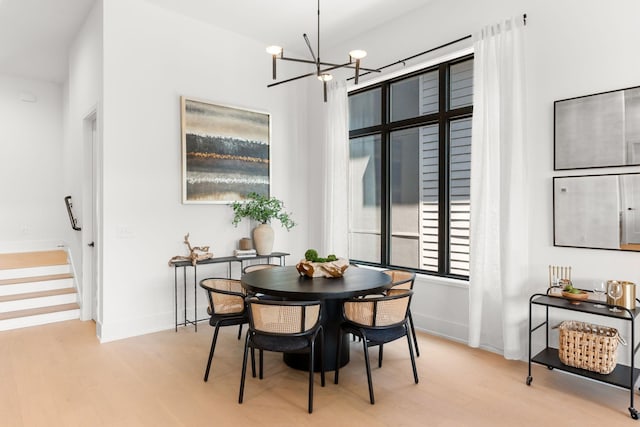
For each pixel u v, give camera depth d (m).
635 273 2.82
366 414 2.53
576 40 3.06
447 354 3.54
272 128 5.26
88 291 4.70
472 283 3.59
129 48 4.05
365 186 5.15
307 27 4.68
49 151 6.47
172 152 4.36
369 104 5.04
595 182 2.98
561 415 2.51
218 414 2.54
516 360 3.37
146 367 3.28
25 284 4.91
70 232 5.54
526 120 3.32
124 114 4.02
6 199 6.13
